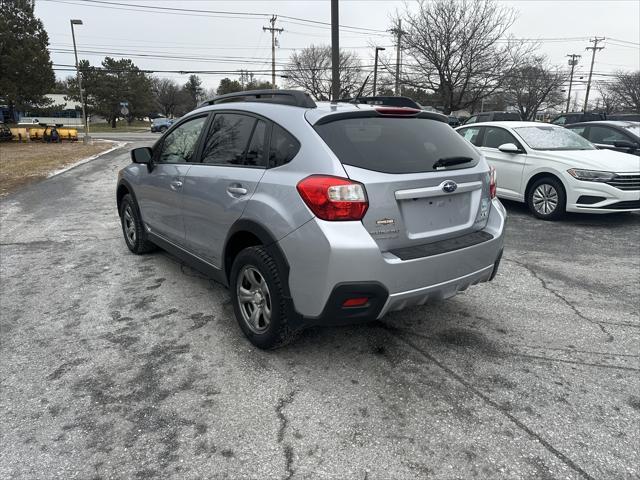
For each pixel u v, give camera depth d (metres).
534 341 3.52
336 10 17.69
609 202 6.80
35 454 2.38
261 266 3.07
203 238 3.83
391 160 2.93
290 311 3.01
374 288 2.76
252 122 3.44
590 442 2.45
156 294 4.39
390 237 2.85
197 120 4.19
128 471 2.27
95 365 3.19
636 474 2.24
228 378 3.03
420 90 34.66
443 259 2.99
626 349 3.41
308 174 2.84
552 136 8.06
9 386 2.96
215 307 4.09
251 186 3.19
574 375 3.07
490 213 3.54
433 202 3.07
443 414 2.67
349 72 51.94
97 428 2.57
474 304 4.18
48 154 19.31
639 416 2.66
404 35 29.00
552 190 7.34
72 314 3.99
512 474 2.24
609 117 18.72
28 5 30.94
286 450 2.40
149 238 5.08
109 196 9.77
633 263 5.34
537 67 39.06
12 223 7.38
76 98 62.47
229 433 2.52
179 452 2.39
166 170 4.37
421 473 2.25
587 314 4.00
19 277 4.92
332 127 2.96
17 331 3.70
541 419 2.63
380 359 3.25
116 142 29.09
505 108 47.38
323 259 2.72
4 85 29.84
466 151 3.47
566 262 5.37
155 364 3.20
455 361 3.24
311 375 3.06
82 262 5.39
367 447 2.42
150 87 75.88
